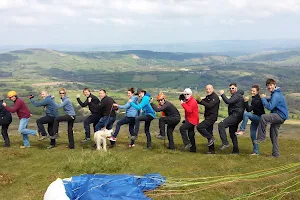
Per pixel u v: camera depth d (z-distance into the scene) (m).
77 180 8.91
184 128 14.61
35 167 13.23
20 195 9.96
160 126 15.34
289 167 11.35
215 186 9.66
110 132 15.28
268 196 8.93
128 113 15.84
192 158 13.52
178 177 10.70
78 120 87.00
